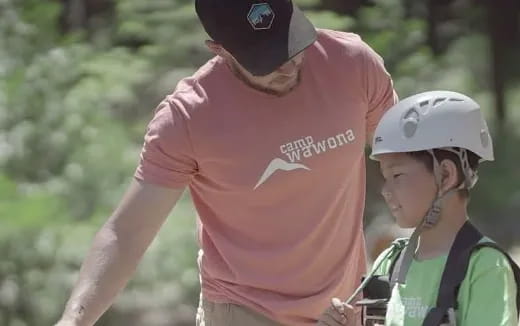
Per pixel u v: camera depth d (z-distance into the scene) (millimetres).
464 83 15938
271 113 4461
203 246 4816
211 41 4418
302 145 4500
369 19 12781
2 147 9305
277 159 4488
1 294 8469
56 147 9398
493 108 18391
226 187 4555
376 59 4703
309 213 4594
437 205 3854
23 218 8461
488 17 18203
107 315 8828
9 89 9617
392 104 4785
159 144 4508
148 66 10906
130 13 11398
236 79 4465
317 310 4688
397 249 4066
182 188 4570
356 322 4082
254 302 4672
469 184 3877
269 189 4523
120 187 9203
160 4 11391
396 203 3949
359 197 4805
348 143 4578
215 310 4809
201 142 4477
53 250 8547
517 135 17953
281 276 4648
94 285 4430
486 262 3721
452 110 3871
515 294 3725
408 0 15266
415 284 3850
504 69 18922
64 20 12266
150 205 4508
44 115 9602
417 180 3885
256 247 4641
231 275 4707
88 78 10188
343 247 4727
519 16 18609
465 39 17766
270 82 4391
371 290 4008
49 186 9078
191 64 11359
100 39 11578
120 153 9469
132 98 10477
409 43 13070
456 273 3750
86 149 9367
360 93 4629
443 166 3859
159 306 8867
